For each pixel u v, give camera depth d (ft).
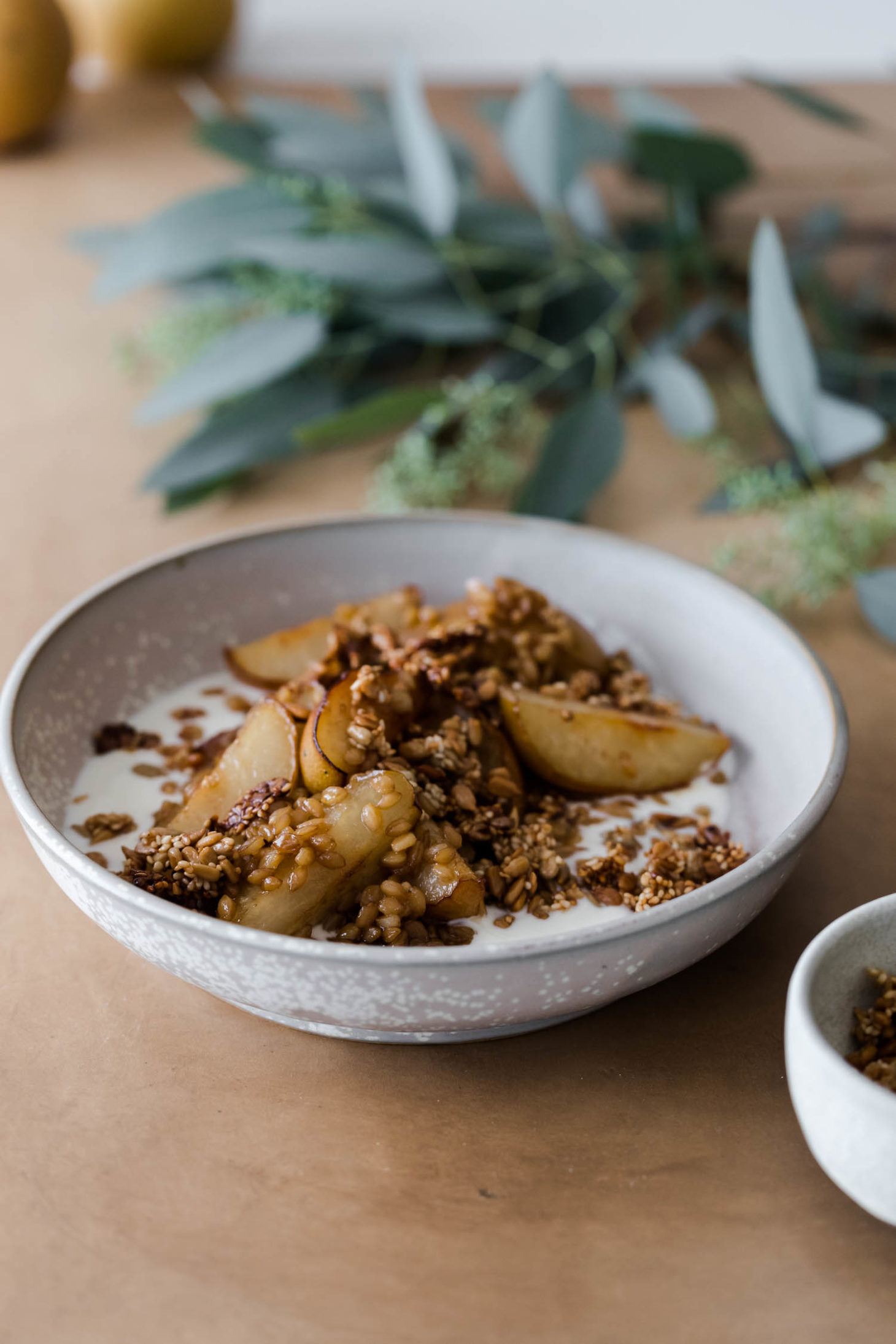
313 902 1.52
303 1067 1.53
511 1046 1.55
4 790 1.84
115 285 2.57
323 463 2.50
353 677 1.67
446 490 2.33
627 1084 1.52
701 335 2.81
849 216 3.15
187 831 1.63
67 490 2.40
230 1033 1.56
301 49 4.46
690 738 1.77
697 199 2.80
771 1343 1.34
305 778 1.61
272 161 2.80
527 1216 1.41
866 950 1.44
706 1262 1.39
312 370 2.62
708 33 4.66
